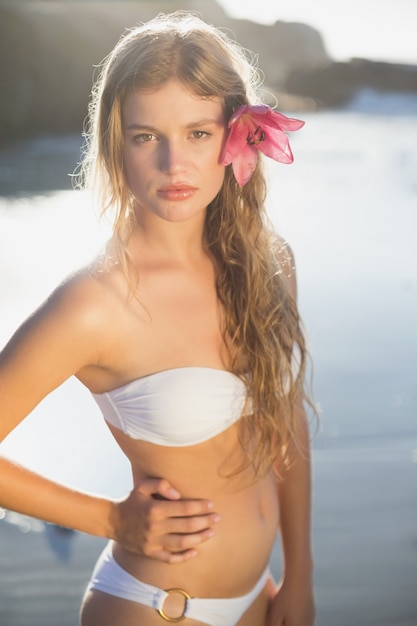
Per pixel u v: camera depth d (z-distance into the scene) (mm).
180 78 2473
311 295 9469
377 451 5664
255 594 2822
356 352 7543
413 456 5598
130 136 2518
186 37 2520
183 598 2656
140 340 2572
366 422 6062
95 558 4730
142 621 2637
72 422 6215
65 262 10867
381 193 17438
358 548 4738
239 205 2852
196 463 2641
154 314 2602
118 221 2607
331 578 4496
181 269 2689
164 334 2605
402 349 7602
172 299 2646
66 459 5555
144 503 2596
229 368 2693
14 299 9016
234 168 2598
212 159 2553
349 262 11070
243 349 2732
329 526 4910
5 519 5129
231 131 2525
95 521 2623
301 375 2953
